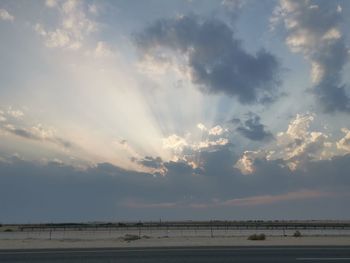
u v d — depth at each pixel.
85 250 21.05
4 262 16.64
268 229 62.16
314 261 16.48
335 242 26.73
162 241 29.41
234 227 70.00
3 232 56.47
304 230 59.72
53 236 44.75
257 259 17.09
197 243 26.30
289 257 17.70
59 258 17.75
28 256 18.48
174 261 16.62
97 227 73.75
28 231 60.25
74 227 74.19
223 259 17.14
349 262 16.22
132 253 19.44
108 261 16.78
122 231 58.16
